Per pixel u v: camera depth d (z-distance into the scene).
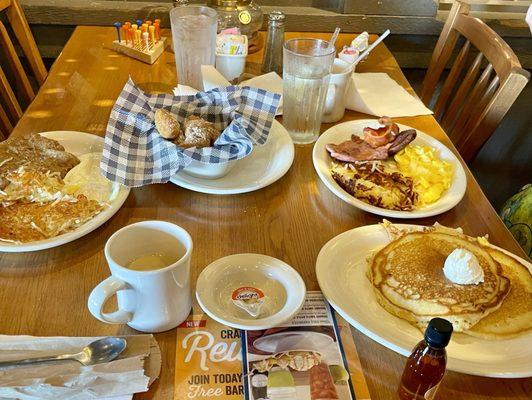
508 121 2.09
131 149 0.89
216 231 0.83
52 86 1.24
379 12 1.77
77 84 1.26
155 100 0.96
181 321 0.66
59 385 0.56
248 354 0.62
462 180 0.96
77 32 1.55
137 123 0.92
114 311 0.67
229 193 0.88
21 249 0.73
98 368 0.58
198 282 0.67
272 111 0.97
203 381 0.59
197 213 0.87
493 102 1.16
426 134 1.11
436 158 1.02
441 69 1.56
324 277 0.71
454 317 0.64
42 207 0.81
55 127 1.07
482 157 2.20
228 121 0.98
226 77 1.31
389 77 1.41
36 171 0.86
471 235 0.86
